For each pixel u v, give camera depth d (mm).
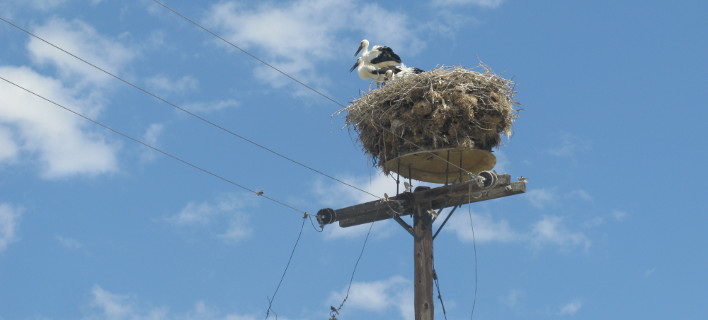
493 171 15508
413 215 16125
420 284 15547
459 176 17266
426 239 15852
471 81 16422
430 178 17422
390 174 17016
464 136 16172
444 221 16047
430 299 15477
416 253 15773
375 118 16531
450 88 16297
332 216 16359
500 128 16531
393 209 16047
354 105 16875
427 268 15648
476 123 16219
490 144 16719
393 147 16500
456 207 16094
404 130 16281
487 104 16328
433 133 16125
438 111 16047
